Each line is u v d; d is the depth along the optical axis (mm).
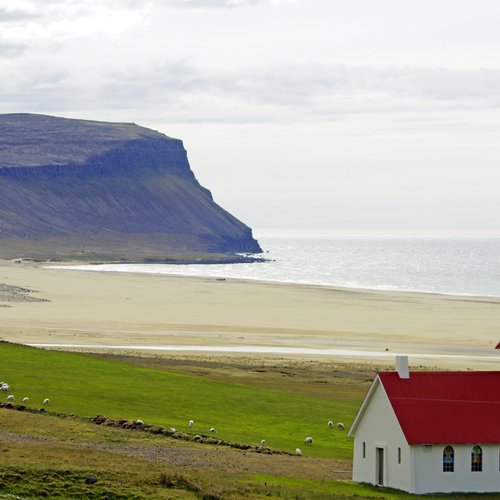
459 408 96562
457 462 94938
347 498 86938
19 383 144250
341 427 134625
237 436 123375
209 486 86125
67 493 81000
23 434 104688
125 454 98250
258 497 84000
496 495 93938
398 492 94062
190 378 162750
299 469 103188
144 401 140500
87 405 133375
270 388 169000
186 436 116062
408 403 96375
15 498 77938
